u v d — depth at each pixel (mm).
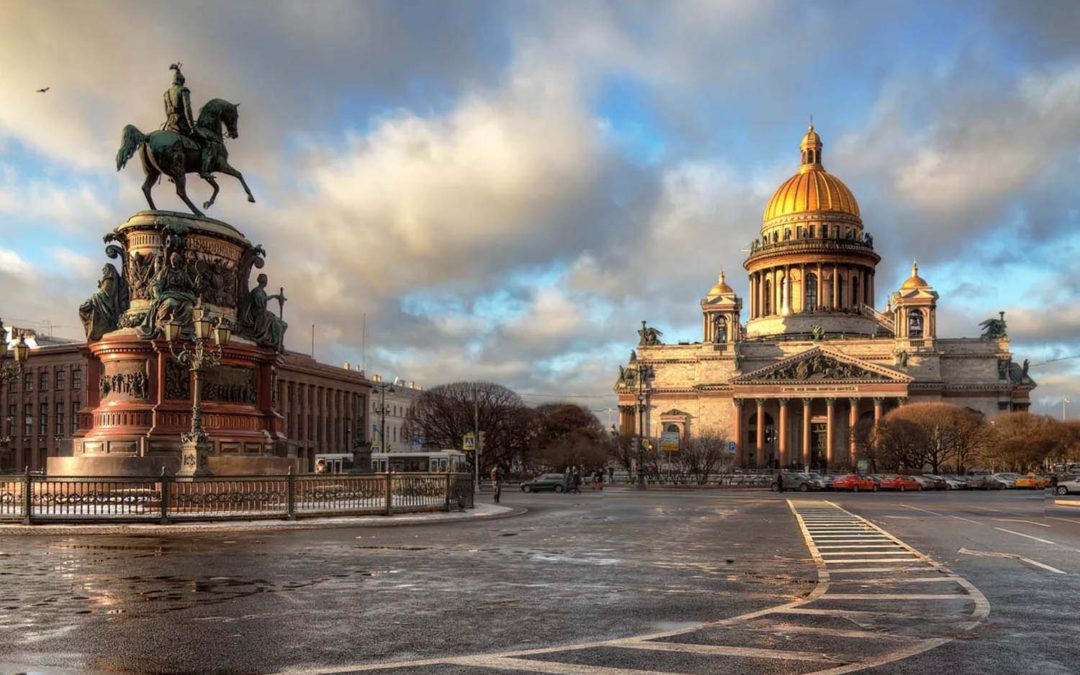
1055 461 148250
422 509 45000
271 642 13984
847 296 199750
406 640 14172
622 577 21516
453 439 151750
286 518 37562
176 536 31812
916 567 23781
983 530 37375
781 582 20812
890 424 143125
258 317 50406
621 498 79250
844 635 14648
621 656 13117
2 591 18859
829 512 52375
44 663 12664
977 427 144000
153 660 12844
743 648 13656
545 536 33219
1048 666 12633
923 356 177375
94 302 47688
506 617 16141
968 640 14305
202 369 39594
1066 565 24250
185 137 49500
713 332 196000
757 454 174875
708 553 27266
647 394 185625
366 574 21703
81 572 21750
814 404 179750
